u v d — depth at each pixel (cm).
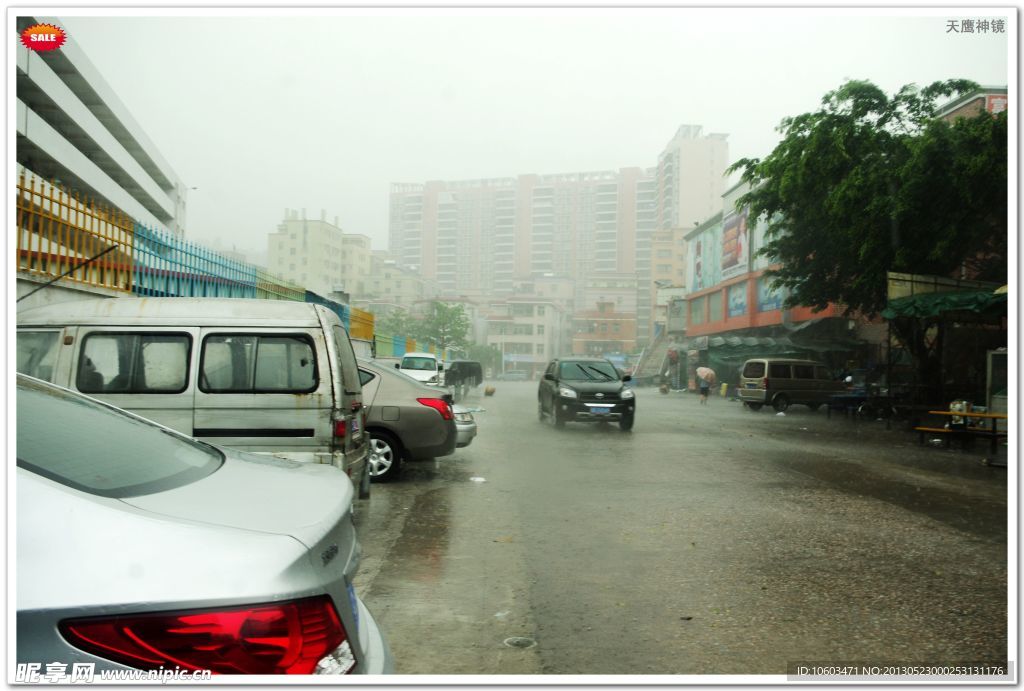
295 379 571
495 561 516
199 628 154
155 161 6238
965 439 1305
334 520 198
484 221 17762
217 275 1175
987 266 2022
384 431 825
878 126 1880
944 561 531
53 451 211
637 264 16088
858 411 2148
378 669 192
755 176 2180
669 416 2166
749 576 488
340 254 11800
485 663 340
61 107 4088
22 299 712
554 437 1394
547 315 10950
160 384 567
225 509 192
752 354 3769
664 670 335
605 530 618
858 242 1878
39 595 154
